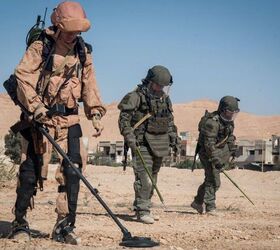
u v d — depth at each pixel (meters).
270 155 82.50
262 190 17.95
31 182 6.07
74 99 6.06
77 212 9.66
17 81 5.85
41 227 7.40
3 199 11.12
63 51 5.99
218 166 10.15
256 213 10.60
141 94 8.73
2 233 6.57
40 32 5.97
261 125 168.50
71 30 5.81
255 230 8.13
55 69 5.95
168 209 11.17
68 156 6.01
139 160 8.77
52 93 5.95
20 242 5.82
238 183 20.00
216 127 10.11
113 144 87.12
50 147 6.05
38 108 5.80
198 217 9.76
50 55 5.93
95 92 6.18
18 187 6.10
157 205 11.99
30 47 5.93
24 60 5.89
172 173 21.41
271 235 7.59
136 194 8.79
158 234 7.41
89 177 18.09
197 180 19.77
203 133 10.17
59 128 5.97
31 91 5.83
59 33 5.93
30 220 8.09
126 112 8.65
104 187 15.19
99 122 6.19
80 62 6.08
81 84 6.15
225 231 7.86
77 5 5.89
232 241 6.93
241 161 83.69
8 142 31.61
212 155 10.08
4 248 5.36
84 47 6.08
